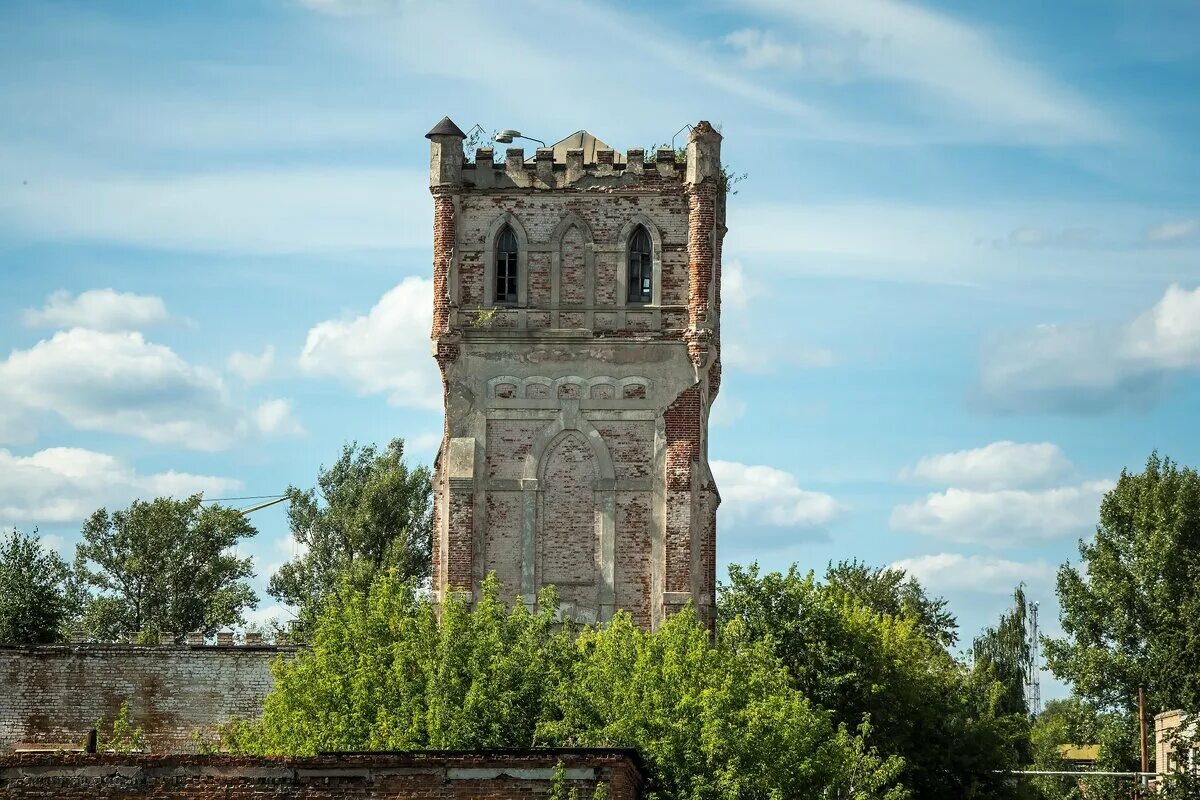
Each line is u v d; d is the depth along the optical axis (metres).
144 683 179.88
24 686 179.38
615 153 168.25
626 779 86.56
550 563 162.12
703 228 164.62
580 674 123.94
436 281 165.25
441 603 155.88
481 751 84.62
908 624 195.38
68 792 84.31
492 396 164.12
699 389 163.38
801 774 122.75
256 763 84.12
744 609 169.25
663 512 162.00
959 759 173.00
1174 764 187.38
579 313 164.75
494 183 166.38
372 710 125.38
